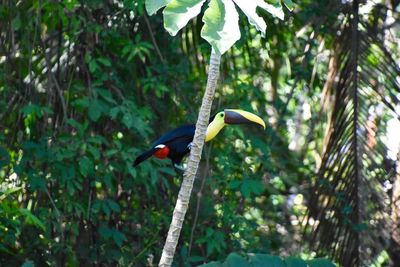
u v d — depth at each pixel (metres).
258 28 6.00
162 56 11.27
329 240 11.43
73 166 10.10
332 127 11.44
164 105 11.31
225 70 11.23
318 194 11.46
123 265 10.70
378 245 11.35
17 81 10.88
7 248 10.24
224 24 5.88
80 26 10.71
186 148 8.18
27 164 10.30
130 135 10.95
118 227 10.99
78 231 10.55
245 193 10.52
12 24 10.66
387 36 12.62
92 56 10.77
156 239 10.96
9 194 9.87
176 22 5.83
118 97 10.89
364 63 11.43
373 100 11.32
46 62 10.88
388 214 11.30
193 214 11.16
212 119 8.24
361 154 11.26
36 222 9.23
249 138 11.08
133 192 11.11
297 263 9.60
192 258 10.55
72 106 10.78
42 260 10.36
